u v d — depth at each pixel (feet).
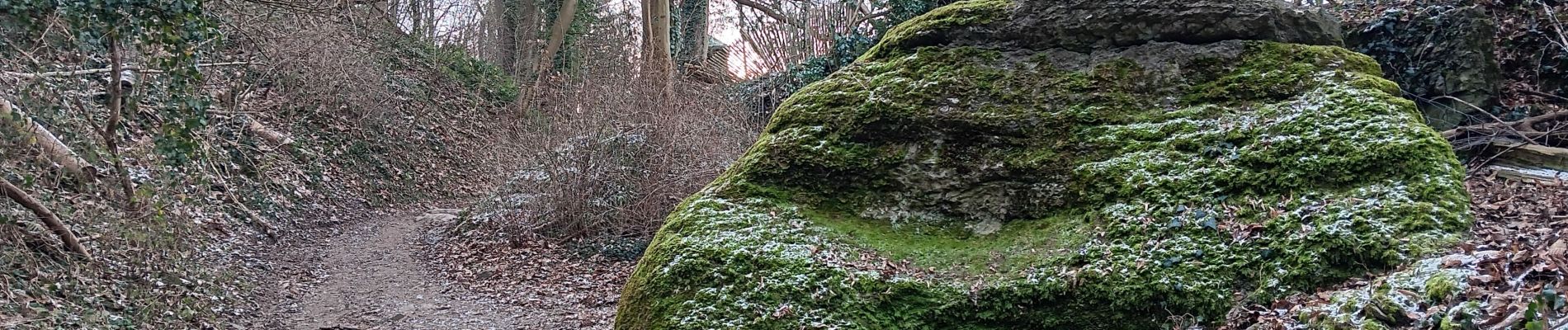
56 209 27.71
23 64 25.53
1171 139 19.30
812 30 62.85
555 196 42.37
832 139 21.43
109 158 27.84
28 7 22.13
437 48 76.33
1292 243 16.20
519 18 83.15
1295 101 19.11
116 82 27.63
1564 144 21.86
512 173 45.80
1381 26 26.78
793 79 54.65
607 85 45.39
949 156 20.65
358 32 62.28
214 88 46.80
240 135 45.96
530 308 32.04
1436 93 25.50
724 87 54.49
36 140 27.09
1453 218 15.53
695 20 80.69
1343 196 16.83
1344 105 18.35
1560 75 25.66
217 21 27.07
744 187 21.11
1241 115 19.35
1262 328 14.65
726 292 18.02
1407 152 16.84
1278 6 20.89
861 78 22.57
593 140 42.39
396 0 79.56
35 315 22.21
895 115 21.21
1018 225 19.42
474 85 76.74
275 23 49.70
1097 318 16.72
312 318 29.71
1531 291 12.44
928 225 20.04
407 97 66.49
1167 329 16.16
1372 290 14.28
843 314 17.47
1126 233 17.65
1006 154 20.35
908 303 17.69
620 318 19.02
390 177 56.59
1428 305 13.35
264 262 36.09
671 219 20.66
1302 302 15.12
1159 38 21.12
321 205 47.73
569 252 40.32
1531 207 17.51
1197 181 18.15
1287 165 17.70
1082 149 19.84
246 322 28.22
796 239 19.26
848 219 20.43
